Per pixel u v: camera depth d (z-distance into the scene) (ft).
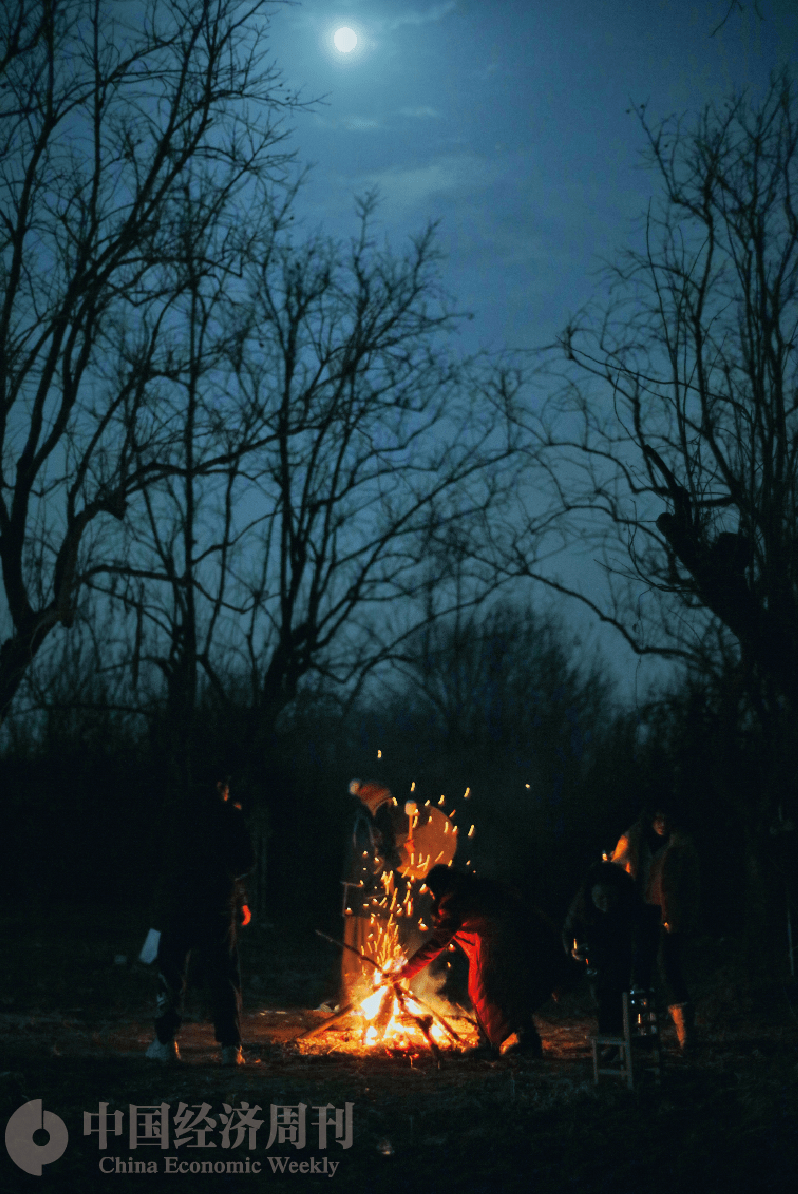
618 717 75.31
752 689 31.35
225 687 65.98
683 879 27.91
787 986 35.70
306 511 62.90
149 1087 21.67
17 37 34.35
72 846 70.44
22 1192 15.69
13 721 65.31
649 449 23.80
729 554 23.27
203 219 38.42
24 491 36.86
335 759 76.64
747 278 25.04
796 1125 17.16
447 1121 19.44
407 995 27.53
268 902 70.74
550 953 26.12
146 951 24.32
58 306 36.11
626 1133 17.81
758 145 26.53
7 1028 29.09
